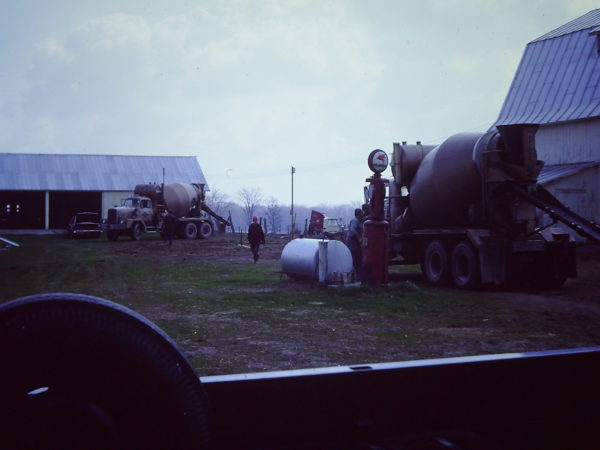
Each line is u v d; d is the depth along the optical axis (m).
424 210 16.55
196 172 68.25
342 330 8.92
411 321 9.77
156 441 2.06
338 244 14.24
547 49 35.59
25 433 1.94
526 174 14.20
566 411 2.96
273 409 2.50
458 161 15.22
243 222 156.62
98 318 2.04
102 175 63.97
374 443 2.54
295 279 16.17
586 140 30.70
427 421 2.72
